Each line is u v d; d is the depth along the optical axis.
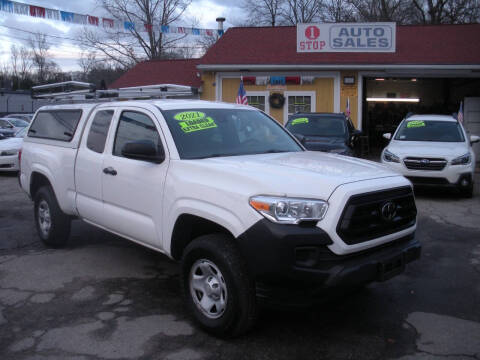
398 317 4.20
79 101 6.25
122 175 4.67
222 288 3.66
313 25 16.47
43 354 3.54
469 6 31.70
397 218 3.77
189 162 4.07
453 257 5.93
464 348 3.65
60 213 6.00
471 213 8.45
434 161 9.52
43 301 4.52
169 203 4.08
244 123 5.04
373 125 22.47
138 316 4.19
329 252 3.34
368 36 16.28
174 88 6.49
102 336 3.82
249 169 3.76
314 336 3.83
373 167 4.16
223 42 18.28
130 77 20.31
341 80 16.59
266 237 3.29
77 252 6.09
